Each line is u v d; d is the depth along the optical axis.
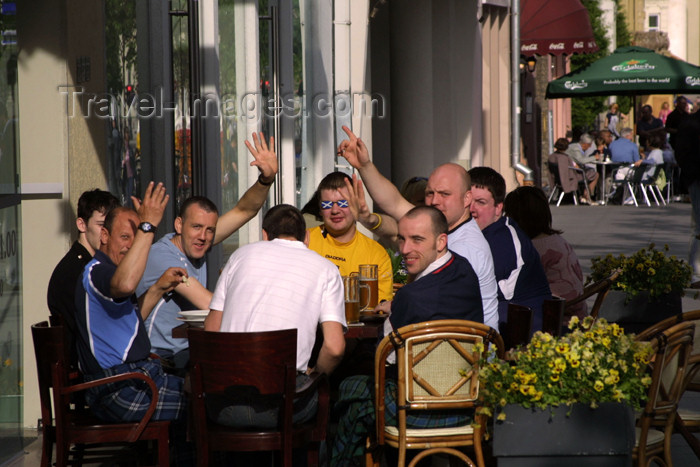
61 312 16.64
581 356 13.84
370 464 15.80
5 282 18.70
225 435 14.62
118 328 15.30
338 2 33.62
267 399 14.59
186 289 17.30
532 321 16.36
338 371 19.52
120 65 22.14
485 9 50.94
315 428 15.30
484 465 14.65
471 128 44.84
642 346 13.95
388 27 42.56
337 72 33.75
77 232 20.56
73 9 20.27
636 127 81.94
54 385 14.56
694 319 15.10
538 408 13.73
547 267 21.44
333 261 20.30
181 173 24.20
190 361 14.45
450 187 17.03
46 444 15.06
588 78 69.19
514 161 49.94
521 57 67.94
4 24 18.72
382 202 19.98
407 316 15.06
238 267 15.61
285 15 29.08
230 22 26.23
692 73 68.12
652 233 53.62
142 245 14.80
